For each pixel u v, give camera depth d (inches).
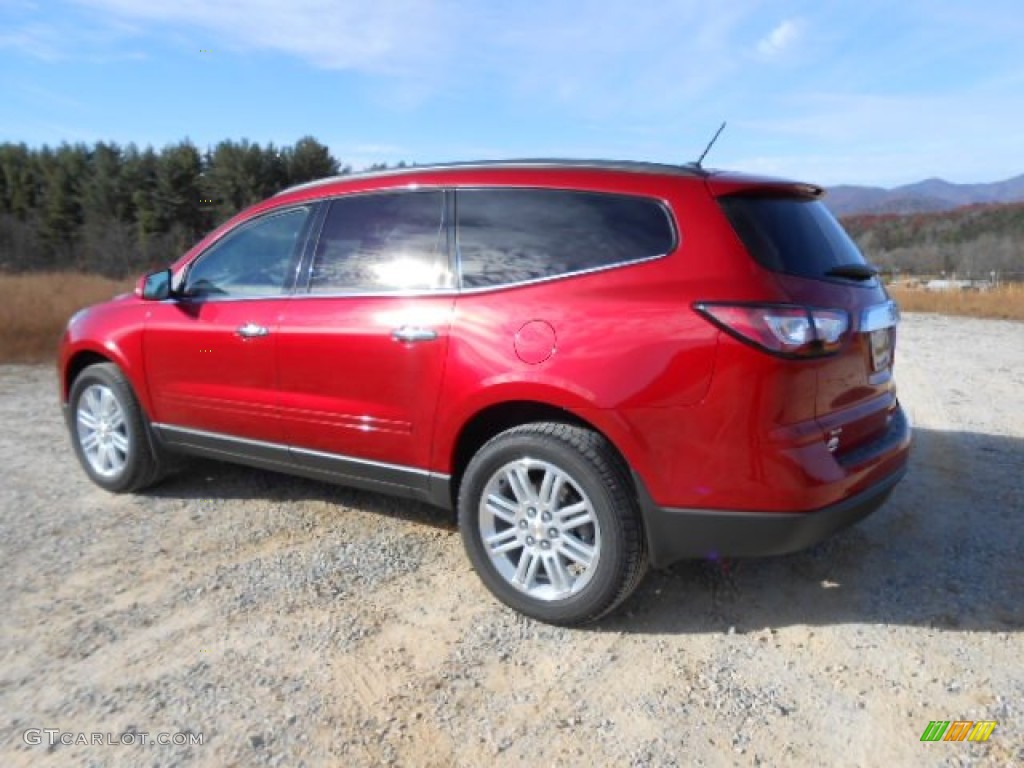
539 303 118.6
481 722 97.9
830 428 112.7
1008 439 222.1
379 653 113.1
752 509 107.7
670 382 108.0
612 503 112.2
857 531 156.1
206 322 158.7
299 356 144.3
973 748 92.3
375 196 142.6
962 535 153.6
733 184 114.9
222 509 169.8
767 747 93.0
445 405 126.6
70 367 187.0
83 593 130.8
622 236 116.6
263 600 128.6
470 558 127.0
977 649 113.3
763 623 121.6
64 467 201.8
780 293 106.7
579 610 116.5
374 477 140.3
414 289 132.7
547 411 121.3
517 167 130.2
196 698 102.0
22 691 103.4
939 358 379.9
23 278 677.3
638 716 98.9
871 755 91.4
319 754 91.8
